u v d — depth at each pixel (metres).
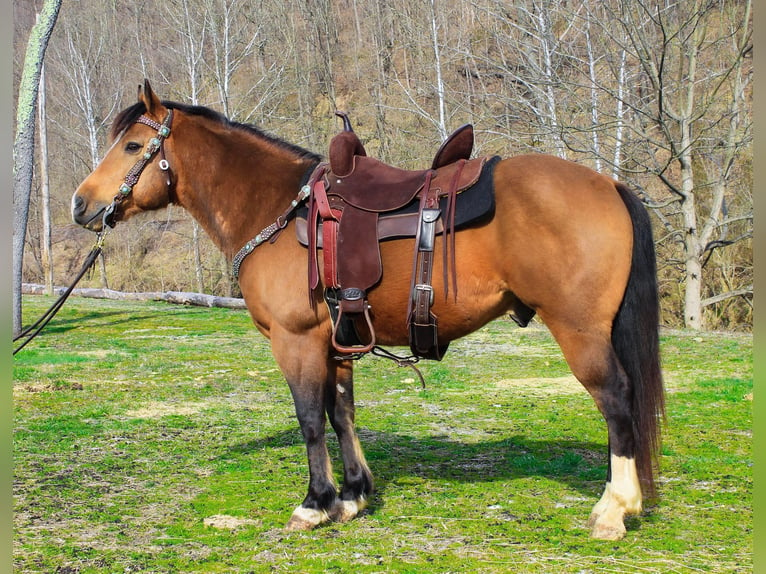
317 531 3.27
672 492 3.66
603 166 14.88
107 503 3.71
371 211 3.19
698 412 5.60
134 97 27.53
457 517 3.39
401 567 2.83
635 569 2.75
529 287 2.97
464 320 3.13
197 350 10.11
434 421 5.57
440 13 18.83
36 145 29.39
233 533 3.26
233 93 22.88
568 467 4.20
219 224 3.62
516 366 8.40
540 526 3.23
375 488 3.87
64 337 11.76
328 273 3.22
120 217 3.68
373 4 24.50
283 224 3.35
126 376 7.88
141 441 5.04
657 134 16.59
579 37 17.09
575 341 2.94
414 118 21.17
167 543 3.16
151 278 24.62
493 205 3.01
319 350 3.34
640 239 2.99
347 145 3.33
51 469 4.34
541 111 14.39
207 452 4.74
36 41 8.51
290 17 25.88
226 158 3.59
